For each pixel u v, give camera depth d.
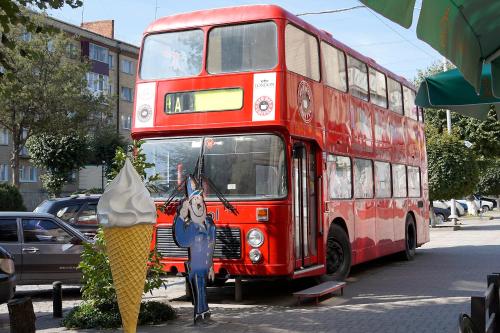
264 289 14.01
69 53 40.09
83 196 17.00
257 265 10.89
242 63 11.52
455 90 6.37
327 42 13.56
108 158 50.00
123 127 67.25
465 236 29.89
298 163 11.74
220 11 11.96
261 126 11.20
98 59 62.75
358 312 10.66
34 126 38.84
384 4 3.64
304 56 12.28
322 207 12.54
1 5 8.34
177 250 11.35
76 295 14.02
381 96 17.20
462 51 4.79
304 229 11.87
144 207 6.68
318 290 11.50
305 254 11.87
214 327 9.48
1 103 36.09
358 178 14.87
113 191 6.68
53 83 37.94
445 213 45.47
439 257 20.17
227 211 11.16
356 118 14.97
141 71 12.30
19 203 34.00
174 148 11.77
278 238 10.87
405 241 18.66
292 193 11.15
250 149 11.27
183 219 9.64
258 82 11.32
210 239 10.00
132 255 6.63
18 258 12.79
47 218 13.30
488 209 68.94
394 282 14.49
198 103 11.66
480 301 4.69
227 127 11.38
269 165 11.14
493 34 5.14
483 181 67.25
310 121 12.20
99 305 10.02
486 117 7.16
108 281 9.79
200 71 11.75
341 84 14.20
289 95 11.36
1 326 10.66
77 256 13.13
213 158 11.46
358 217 14.65
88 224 16.45
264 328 9.38
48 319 10.74
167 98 11.91
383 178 16.84
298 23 12.12
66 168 47.12
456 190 35.75
